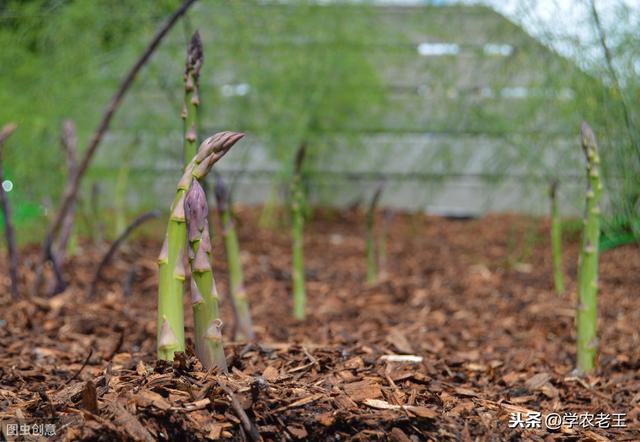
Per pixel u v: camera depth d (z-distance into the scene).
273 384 1.43
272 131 4.76
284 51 4.79
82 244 4.10
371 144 5.54
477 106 4.53
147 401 1.25
